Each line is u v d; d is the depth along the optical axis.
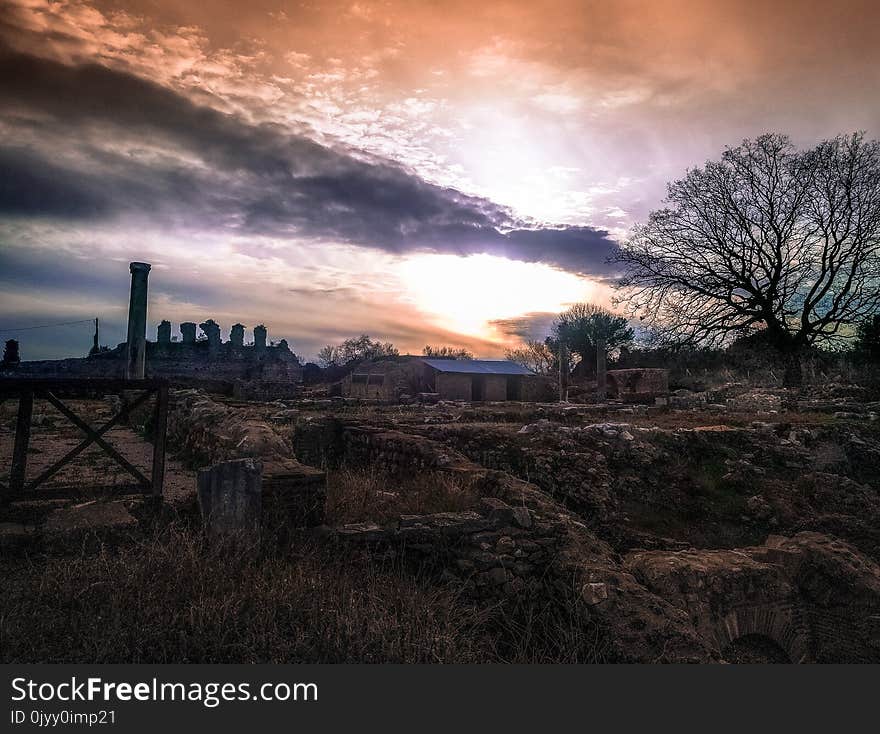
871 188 26.06
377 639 3.69
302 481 5.30
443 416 14.90
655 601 4.97
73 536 4.49
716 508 9.09
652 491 9.34
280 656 3.38
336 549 5.02
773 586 6.14
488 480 7.26
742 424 13.94
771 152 27.77
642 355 40.81
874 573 6.89
